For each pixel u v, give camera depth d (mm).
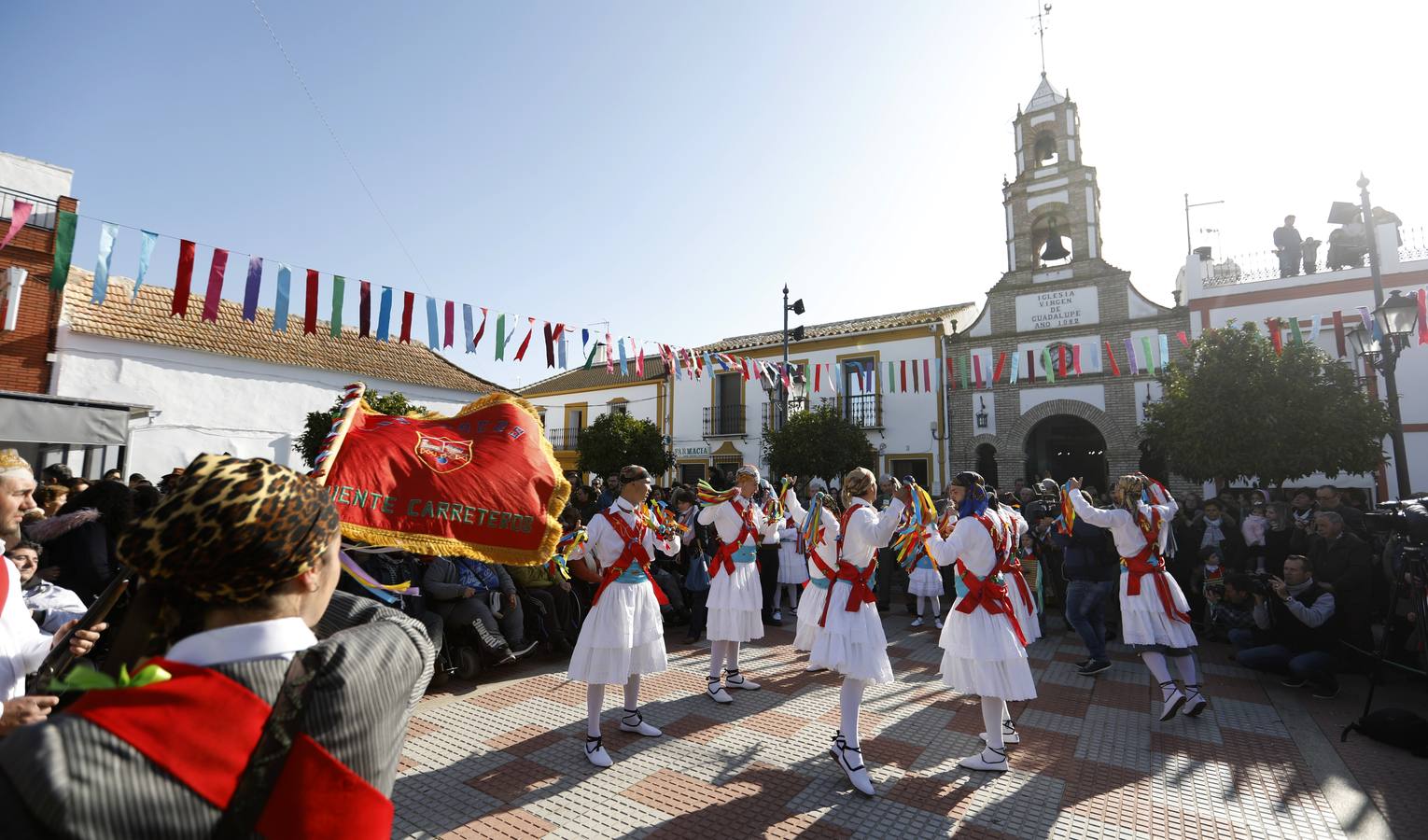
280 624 1095
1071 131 17719
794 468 16344
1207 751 4453
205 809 869
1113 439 16344
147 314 14352
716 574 5590
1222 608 7387
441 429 3586
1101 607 6316
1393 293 8266
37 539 4262
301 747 955
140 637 1112
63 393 12617
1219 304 15531
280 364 15727
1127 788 3910
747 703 5309
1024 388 17531
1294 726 4941
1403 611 6160
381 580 5285
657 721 4848
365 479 3078
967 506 4387
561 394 26703
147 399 13734
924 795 3773
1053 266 17656
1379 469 13523
